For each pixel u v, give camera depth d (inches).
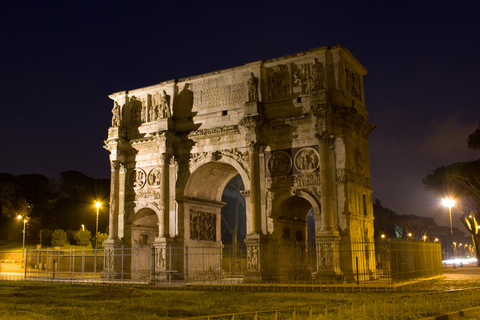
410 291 1497.3
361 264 1905.8
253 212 1995.6
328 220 1845.5
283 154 2025.1
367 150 2178.9
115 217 2342.5
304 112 2005.4
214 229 2445.9
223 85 2226.9
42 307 1192.8
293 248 2111.2
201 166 2215.8
